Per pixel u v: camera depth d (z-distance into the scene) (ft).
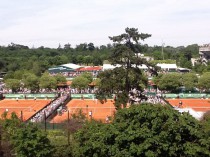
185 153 93.97
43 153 117.91
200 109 303.89
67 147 132.67
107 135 98.32
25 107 333.21
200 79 394.32
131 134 94.63
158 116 96.94
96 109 310.86
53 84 417.49
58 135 168.76
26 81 420.36
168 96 375.86
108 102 347.77
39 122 211.41
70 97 381.19
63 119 246.88
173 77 391.86
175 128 94.12
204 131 97.76
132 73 184.14
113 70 187.32
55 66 618.44
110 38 191.11
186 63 622.13
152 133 94.38
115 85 183.62
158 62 599.57
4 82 493.36
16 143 119.34
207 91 403.13
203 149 94.63
